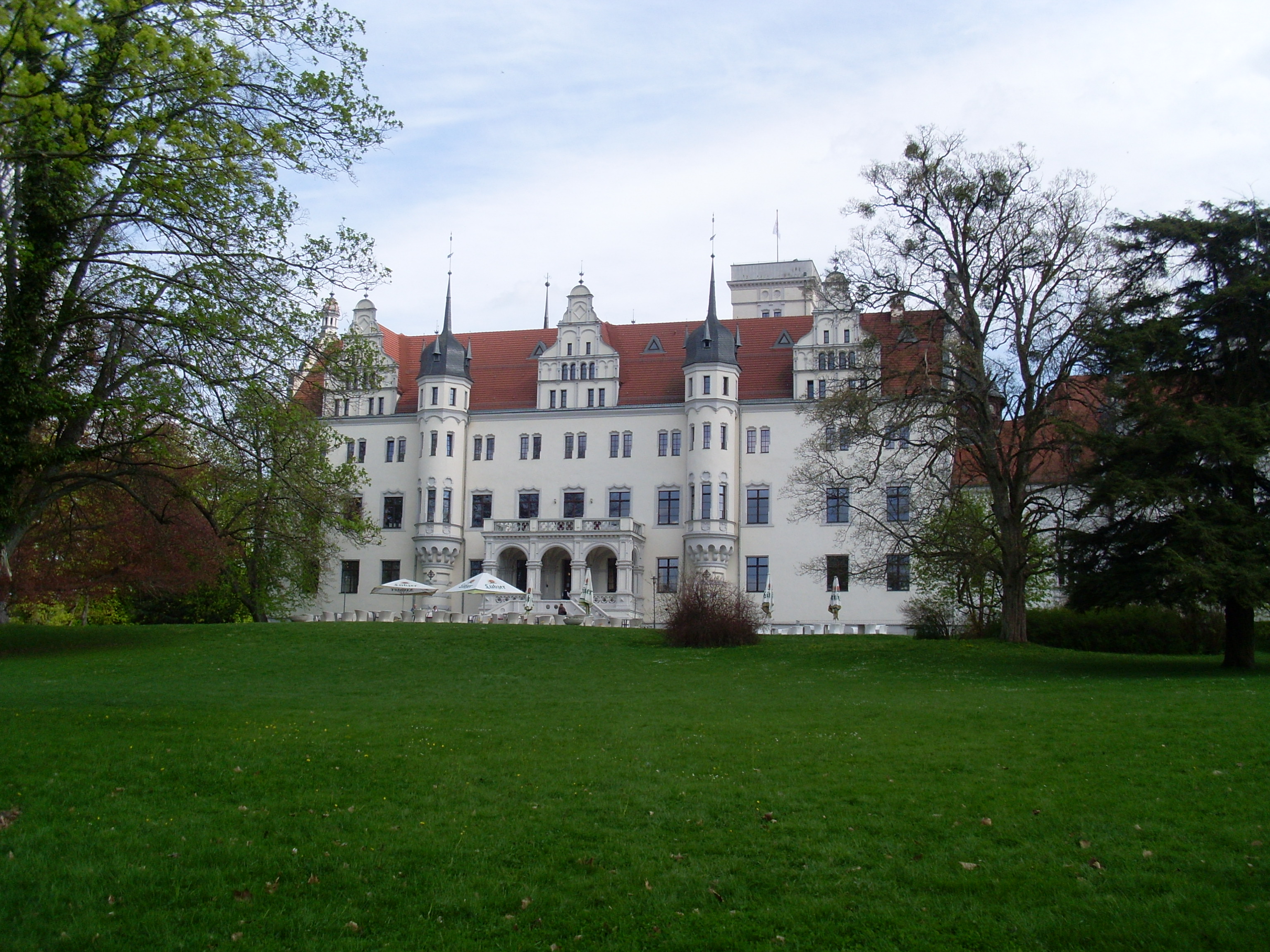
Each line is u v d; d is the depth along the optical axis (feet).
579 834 45.14
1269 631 147.43
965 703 79.20
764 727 68.64
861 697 86.33
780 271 345.51
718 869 41.37
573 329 249.75
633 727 68.85
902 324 127.44
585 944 35.29
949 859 42.04
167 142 62.90
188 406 69.62
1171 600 100.12
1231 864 40.16
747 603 140.56
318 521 89.92
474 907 37.73
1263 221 106.83
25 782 49.19
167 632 135.74
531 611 202.59
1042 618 152.15
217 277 66.74
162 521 79.87
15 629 133.49
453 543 245.04
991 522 143.64
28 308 64.85
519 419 249.55
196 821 45.44
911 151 125.29
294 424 75.92
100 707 71.00
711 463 232.12
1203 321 107.65
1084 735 62.39
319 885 39.29
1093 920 36.14
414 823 46.21
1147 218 112.37
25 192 62.90
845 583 226.79
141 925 35.81
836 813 47.88
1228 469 101.81
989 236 122.93
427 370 248.93
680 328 259.19
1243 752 56.08
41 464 69.15
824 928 36.17
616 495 242.17
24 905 36.99
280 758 55.67
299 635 133.80
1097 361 112.27
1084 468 111.14
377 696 88.38
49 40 58.03
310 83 67.21
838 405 125.90
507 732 65.98
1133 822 45.50
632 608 227.20
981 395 123.44
